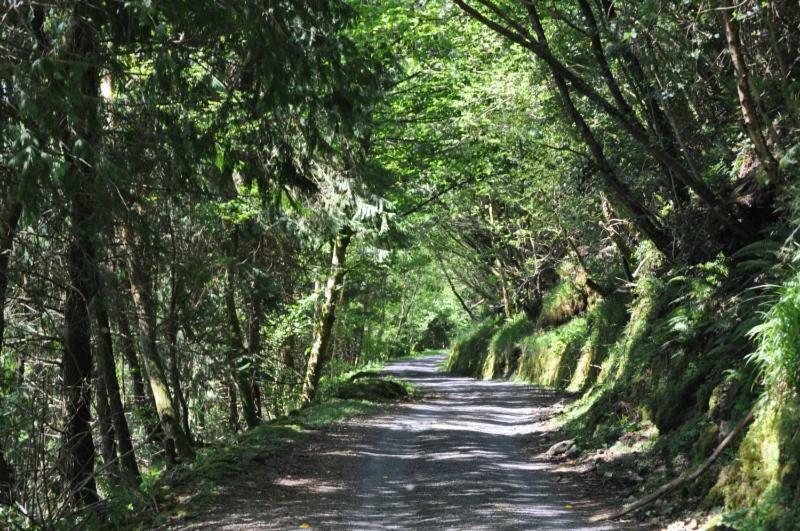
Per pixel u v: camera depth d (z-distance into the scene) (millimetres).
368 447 14125
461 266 44562
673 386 11438
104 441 12445
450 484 10523
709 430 9062
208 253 17266
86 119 8000
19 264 10188
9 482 10117
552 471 11812
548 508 9008
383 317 48844
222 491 10023
